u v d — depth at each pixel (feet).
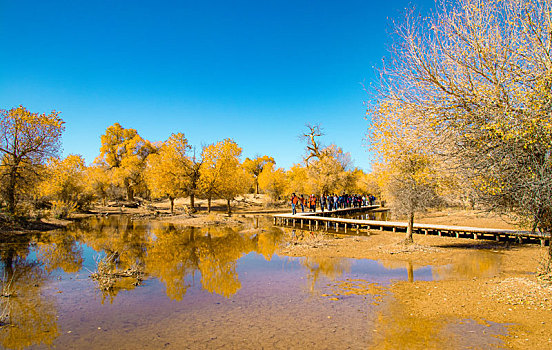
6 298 26.43
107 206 155.33
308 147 151.94
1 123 68.59
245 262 41.19
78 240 57.31
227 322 21.44
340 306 24.32
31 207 82.12
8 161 69.97
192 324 21.13
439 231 65.00
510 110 21.77
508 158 22.16
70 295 27.35
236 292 28.37
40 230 68.54
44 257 42.60
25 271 35.35
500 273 32.94
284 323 21.13
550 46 22.22
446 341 17.78
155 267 38.32
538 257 40.34
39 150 73.10
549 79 20.93
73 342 18.54
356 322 21.09
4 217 65.10
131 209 144.05
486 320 20.33
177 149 120.16
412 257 42.60
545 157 21.17
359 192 172.86
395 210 49.47
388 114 28.25
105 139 219.20
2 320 21.89
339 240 58.08
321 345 17.80
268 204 167.73
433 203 44.09
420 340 18.06
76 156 113.70
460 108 24.57
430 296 25.90
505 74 23.22
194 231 74.23
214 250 49.90
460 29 24.50
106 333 19.76
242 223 93.15
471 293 25.89
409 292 27.40
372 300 25.59
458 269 35.58
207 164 119.24
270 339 18.70
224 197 124.06
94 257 42.04
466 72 24.13
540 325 18.89
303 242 55.57
